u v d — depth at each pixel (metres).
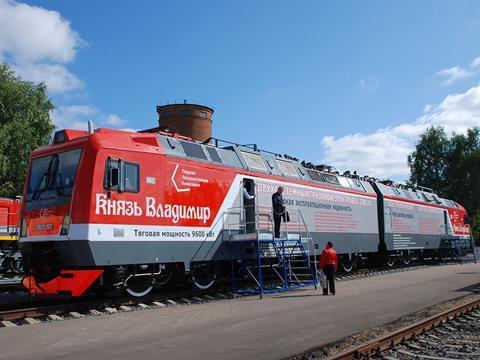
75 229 10.71
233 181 14.83
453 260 32.69
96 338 7.80
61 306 10.41
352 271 22.08
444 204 32.62
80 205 10.80
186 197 13.06
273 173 16.91
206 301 12.57
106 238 10.91
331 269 13.62
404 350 7.15
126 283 12.23
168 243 12.37
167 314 10.21
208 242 13.59
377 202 23.91
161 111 49.38
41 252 11.45
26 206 11.85
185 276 13.68
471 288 14.77
